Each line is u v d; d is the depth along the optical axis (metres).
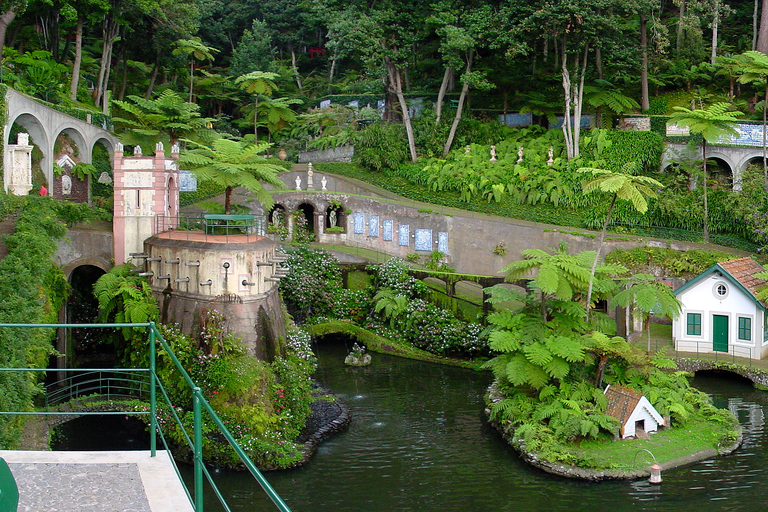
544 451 23.81
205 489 22.42
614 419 24.83
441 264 43.06
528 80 53.88
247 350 26.75
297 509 21.02
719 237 41.03
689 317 34.47
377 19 48.47
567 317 27.67
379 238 45.31
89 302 33.31
